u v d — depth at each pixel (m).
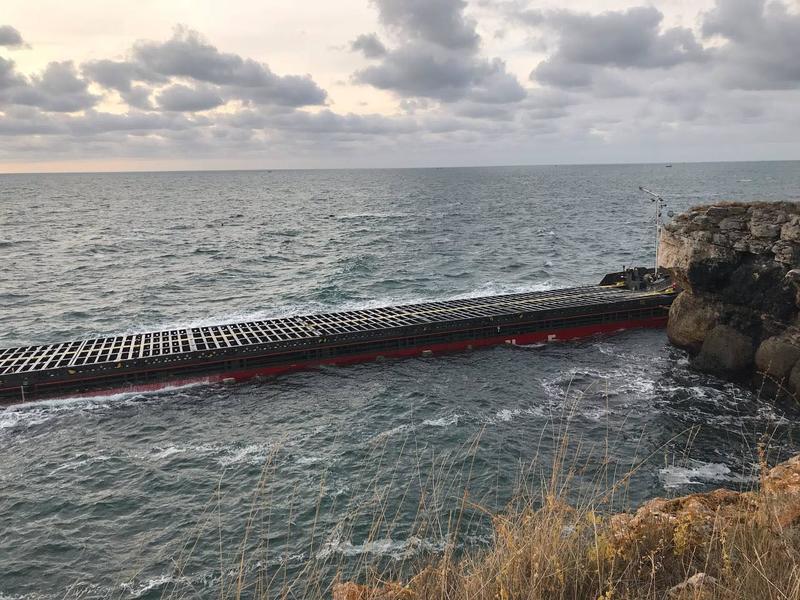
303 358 35.69
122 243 90.62
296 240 94.31
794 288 29.69
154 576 16.88
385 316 42.59
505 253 78.38
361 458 23.47
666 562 5.41
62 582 17.02
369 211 146.12
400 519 17.91
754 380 31.67
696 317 35.88
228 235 101.25
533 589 4.68
